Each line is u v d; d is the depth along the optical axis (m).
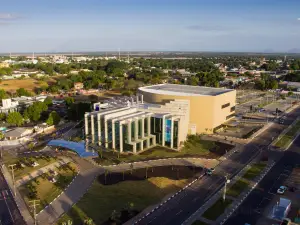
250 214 78.50
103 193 89.19
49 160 115.50
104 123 127.62
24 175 101.94
